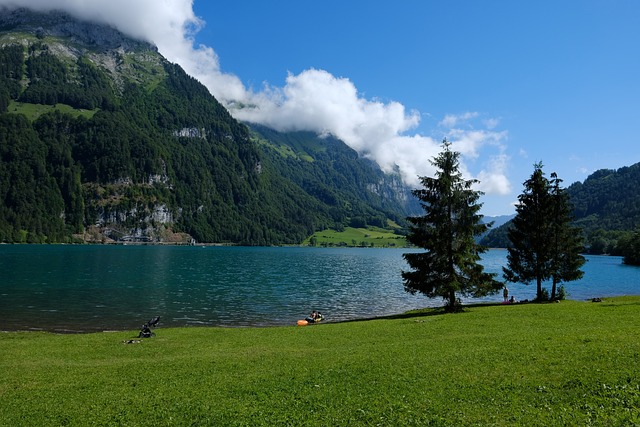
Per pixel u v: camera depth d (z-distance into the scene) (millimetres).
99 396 19297
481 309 47562
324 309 65500
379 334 33906
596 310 38781
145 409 17328
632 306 39938
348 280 110562
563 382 16453
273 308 65562
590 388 15695
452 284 45719
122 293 76875
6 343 35500
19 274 102188
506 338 25562
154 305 65312
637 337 21797
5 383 22312
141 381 21516
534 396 15625
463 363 20016
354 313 62469
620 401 14555
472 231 46250
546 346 21578
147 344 34125
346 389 17969
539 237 56812
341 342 31484
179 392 19203
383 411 15461
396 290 89688
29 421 16766
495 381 17281
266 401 17328
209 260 180250
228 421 15688
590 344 21000
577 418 13750
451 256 46656
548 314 37781
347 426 14648
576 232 57062
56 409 17906
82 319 53906
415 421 14523
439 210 46781
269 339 35156
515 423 13742
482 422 14039
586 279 116750
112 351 31438
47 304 63656
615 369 17000
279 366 22938
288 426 14961
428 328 34594
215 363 24750
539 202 56938
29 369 25531
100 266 133250
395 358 22328
